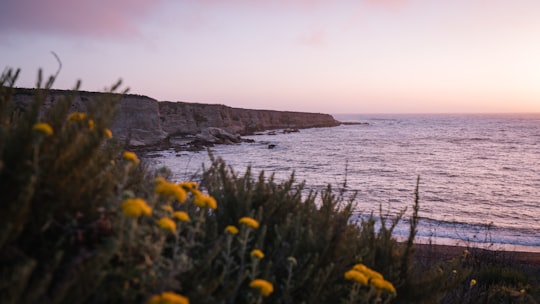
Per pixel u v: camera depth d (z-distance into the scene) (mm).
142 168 3381
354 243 3072
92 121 2084
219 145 68312
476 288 5086
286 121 137875
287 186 3396
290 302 2326
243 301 2391
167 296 1447
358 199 23797
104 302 1645
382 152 60000
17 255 1574
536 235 15383
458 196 26016
